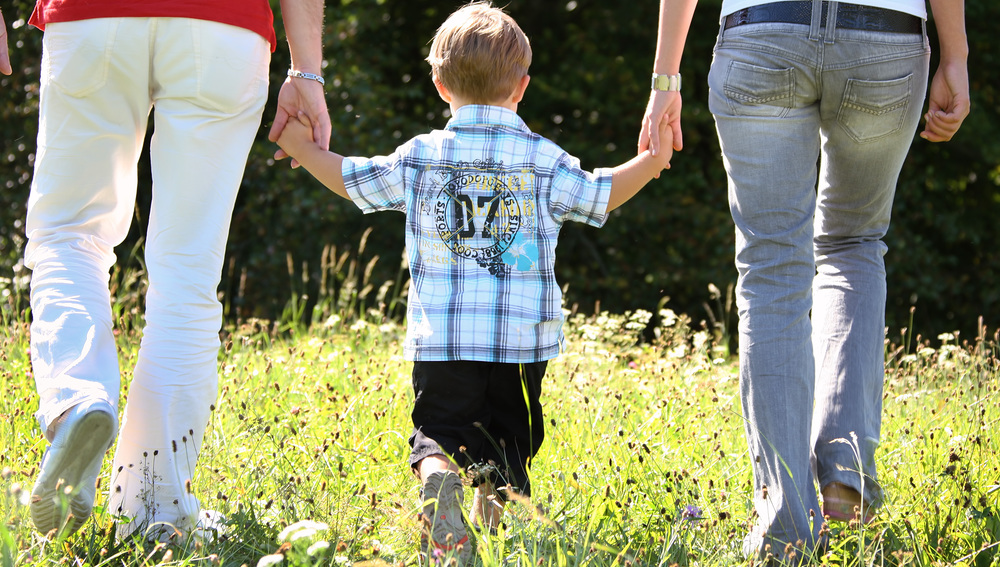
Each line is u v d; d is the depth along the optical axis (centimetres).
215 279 527
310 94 562
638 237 2511
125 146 521
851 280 570
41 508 452
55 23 502
